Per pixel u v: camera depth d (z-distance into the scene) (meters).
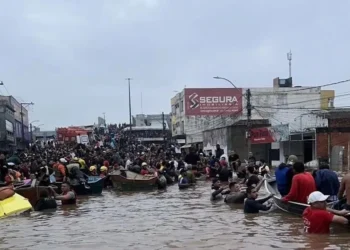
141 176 29.73
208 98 60.72
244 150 46.94
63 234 12.59
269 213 15.28
